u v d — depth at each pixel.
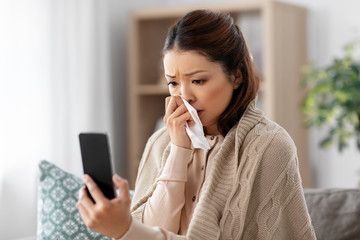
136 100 4.48
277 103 4.23
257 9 4.28
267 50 4.20
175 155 1.66
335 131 3.84
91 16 4.05
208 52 1.52
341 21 4.40
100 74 4.20
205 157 1.67
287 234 1.58
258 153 1.54
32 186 3.61
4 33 3.44
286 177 1.55
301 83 4.27
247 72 1.63
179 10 4.36
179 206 1.64
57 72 3.81
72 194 2.22
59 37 3.83
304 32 4.46
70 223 2.17
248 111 1.65
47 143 3.71
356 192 2.14
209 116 1.59
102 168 1.34
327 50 4.45
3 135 3.43
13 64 3.50
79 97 3.97
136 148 4.48
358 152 4.33
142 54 4.56
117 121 4.63
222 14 1.61
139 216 1.69
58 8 3.82
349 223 2.07
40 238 2.21
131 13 4.46
